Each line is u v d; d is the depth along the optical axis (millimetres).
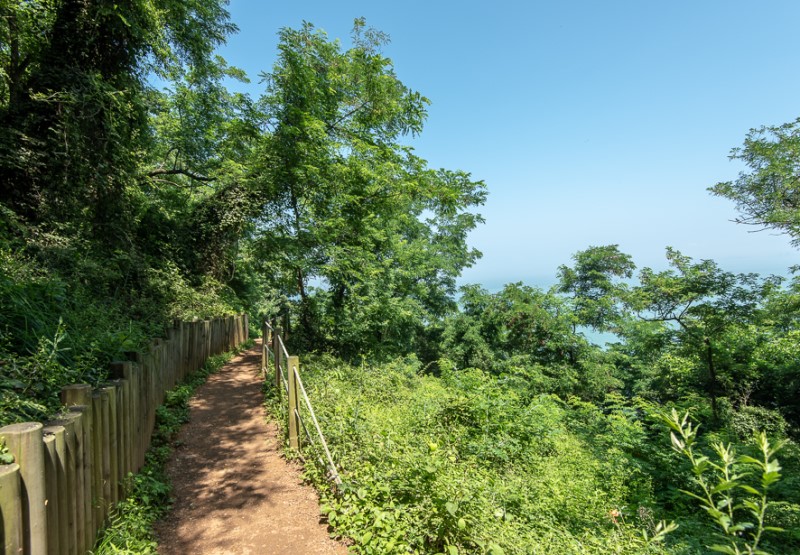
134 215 11164
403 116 13266
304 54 11805
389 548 3131
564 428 8688
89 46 8516
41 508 2191
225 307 13523
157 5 9984
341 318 12414
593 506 4797
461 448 5590
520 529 3670
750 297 12727
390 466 4059
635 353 18062
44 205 7461
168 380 6617
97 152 8336
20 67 8602
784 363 13000
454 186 12578
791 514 5395
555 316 18484
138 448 4262
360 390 7629
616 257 21953
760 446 1290
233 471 4734
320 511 3928
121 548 3064
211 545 3432
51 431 2455
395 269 14656
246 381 8836
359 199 12203
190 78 13867
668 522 5301
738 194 15781
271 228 12227
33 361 3352
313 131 10695
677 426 1527
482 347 19234
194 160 15328
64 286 5223
